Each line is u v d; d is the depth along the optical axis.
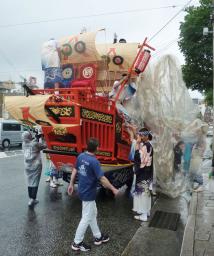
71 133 7.79
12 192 9.77
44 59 8.93
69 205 8.39
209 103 26.89
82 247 5.71
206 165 15.68
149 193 7.39
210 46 22.75
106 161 8.58
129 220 7.35
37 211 7.88
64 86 9.02
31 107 7.88
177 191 9.35
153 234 6.52
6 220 7.22
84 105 7.89
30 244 5.96
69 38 9.11
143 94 9.43
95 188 5.75
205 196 8.80
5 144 25.42
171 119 9.16
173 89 9.30
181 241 6.18
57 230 6.65
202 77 24.11
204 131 9.81
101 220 7.33
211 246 5.47
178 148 9.36
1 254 5.55
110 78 9.58
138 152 7.35
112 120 8.72
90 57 8.82
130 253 5.63
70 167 8.34
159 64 9.30
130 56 9.42
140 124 9.52
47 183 11.00
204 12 22.55
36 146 8.20
